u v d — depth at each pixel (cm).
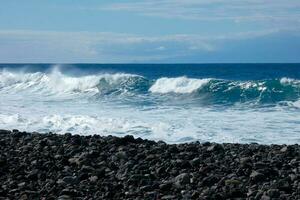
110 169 1084
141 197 870
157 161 1146
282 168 1087
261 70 9362
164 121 2014
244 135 1702
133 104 2773
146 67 12319
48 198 852
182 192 904
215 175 1017
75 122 2002
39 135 1504
